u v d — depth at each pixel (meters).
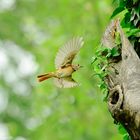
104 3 16.25
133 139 7.02
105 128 16.92
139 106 6.86
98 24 16.41
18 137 20.16
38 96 16.84
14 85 25.08
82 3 16.97
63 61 7.05
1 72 25.41
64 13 17.64
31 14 20.61
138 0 7.52
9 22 24.25
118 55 7.37
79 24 17.12
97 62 7.49
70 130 17.28
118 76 7.23
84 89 16.14
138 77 7.08
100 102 16.27
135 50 7.50
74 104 16.88
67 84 7.09
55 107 17.02
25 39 21.97
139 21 7.56
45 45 16.61
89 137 17.44
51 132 17.33
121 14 7.86
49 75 7.05
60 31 17.06
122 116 6.99
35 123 18.50
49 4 19.25
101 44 7.51
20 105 24.69
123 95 7.02
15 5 23.66
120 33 7.36
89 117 16.89
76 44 6.98
